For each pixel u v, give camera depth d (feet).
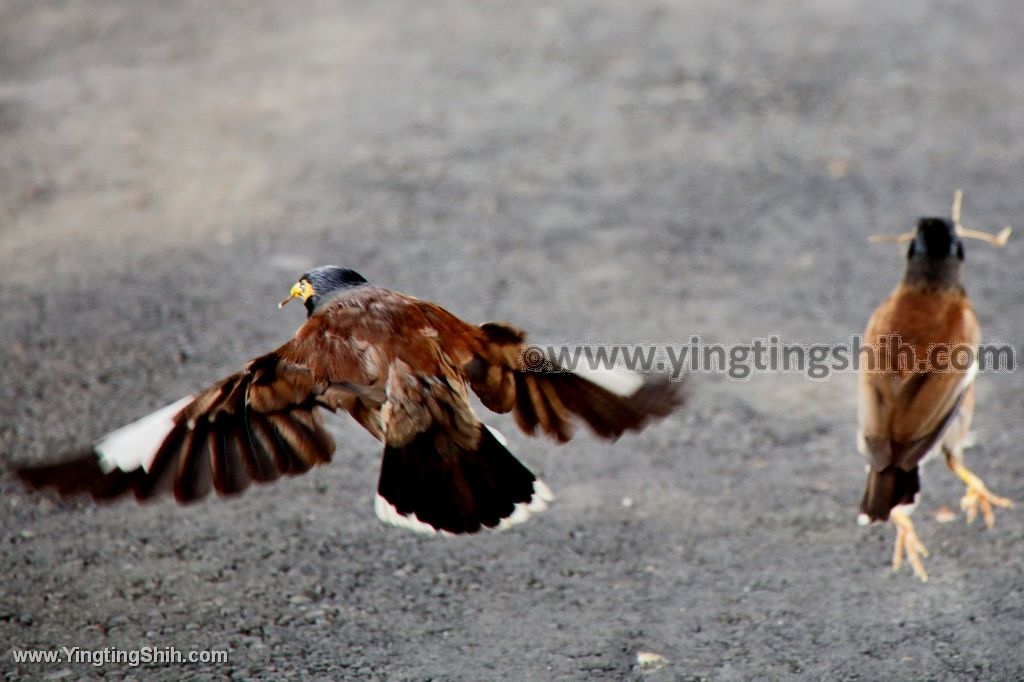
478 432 20.54
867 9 74.74
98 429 38.75
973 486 33.63
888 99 62.80
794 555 32.81
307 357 20.79
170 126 61.05
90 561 32.45
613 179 55.62
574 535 33.68
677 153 57.82
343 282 22.39
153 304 46.37
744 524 34.12
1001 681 27.99
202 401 20.26
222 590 31.37
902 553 32.71
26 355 42.91
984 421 39.06
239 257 49.55
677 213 52.70
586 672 28.45
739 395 40.42
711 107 62.28
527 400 20.99
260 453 20.49
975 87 63.98
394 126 60.80
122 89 65.26
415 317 21.30
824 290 46.80
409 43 70.64
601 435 20.71
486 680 28.17
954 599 30.99
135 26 74.08
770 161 56.90
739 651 29.14
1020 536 33.45
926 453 30.71
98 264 49.19
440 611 30.63
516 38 71.05
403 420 20.38
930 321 32.42
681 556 32.76
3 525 33.88
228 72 67.26
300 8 76.69
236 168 56.95
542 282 47.44
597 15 74.49
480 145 58.85
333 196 54.34
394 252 49.67
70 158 57.98
